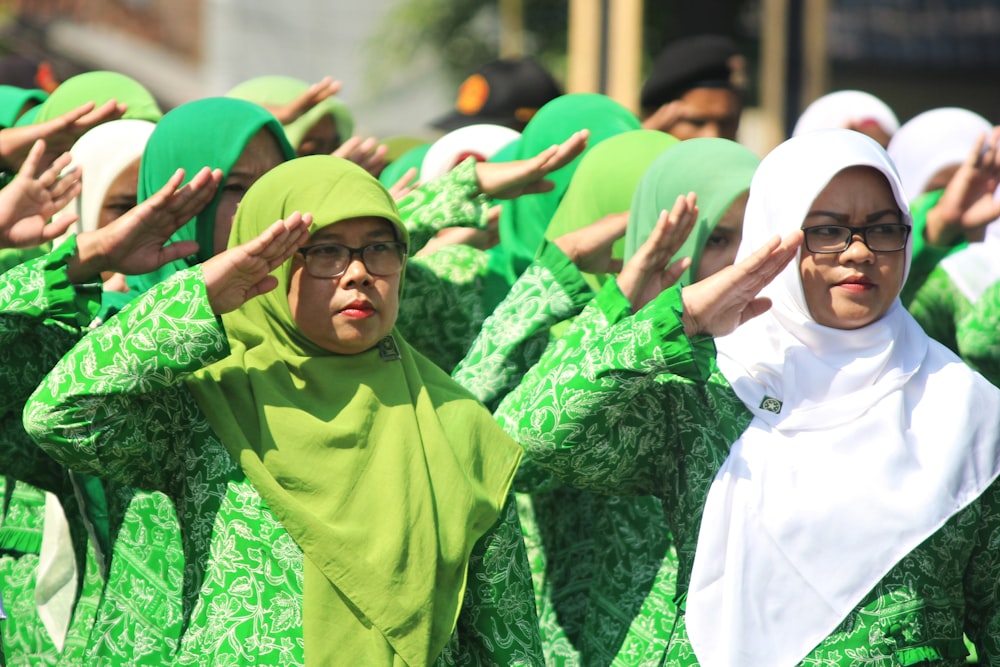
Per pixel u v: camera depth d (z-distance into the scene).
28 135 9.77
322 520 7.21
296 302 7.60
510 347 8.98
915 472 7.67
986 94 54.06
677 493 8.02
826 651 7.45
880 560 7.48
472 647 7.70
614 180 10.54
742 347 8.05
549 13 45.34
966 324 11.70
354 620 7.17
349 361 7.68
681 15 36.31
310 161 7.86
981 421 7.86
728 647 7.43
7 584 9.70
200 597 7.21
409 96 48.50
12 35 46.22
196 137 9.21
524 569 7.78
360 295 7.54
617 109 12.12
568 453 7.97
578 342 8.05
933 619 7.62
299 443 7.34
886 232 7.94
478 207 10.02
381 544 7.21
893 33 53.56
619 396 7.82
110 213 10.09
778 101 29.62
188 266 9.12
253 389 7.54
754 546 7.56
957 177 12.09
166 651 7.69
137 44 48.62
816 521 7.55
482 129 14.72
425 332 10.55
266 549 7.20
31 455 8.84
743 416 7.91
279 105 13.61
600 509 8.92
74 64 47.09
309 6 50.19
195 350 7.23
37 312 7.89
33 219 8.42
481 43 46.53
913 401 7.95
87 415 7.22
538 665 7.67
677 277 8.78
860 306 7.88
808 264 7.95
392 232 7.71
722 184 9.45
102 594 8.54
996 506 7.82
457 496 7.44
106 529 8.85
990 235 13.59
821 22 29.50
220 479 7.33
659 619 8.40
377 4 50.47
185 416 7.48
